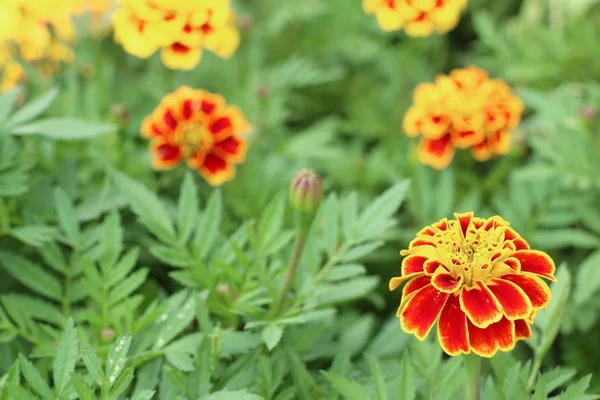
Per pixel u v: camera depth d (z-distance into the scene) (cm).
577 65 84
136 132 78
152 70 83
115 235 63
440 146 73
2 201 66
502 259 55
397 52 91
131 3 69
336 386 58
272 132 80
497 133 73
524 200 74
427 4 73
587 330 73
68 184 68
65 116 75
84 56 81
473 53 98
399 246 76
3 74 79
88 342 61
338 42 92
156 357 60
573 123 75
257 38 88
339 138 89
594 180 73
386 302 76
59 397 57
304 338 62
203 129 69
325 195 79
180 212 64
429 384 60
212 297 63
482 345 54
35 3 75
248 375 60
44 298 67
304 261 64
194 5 69
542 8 97
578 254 77
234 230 72
